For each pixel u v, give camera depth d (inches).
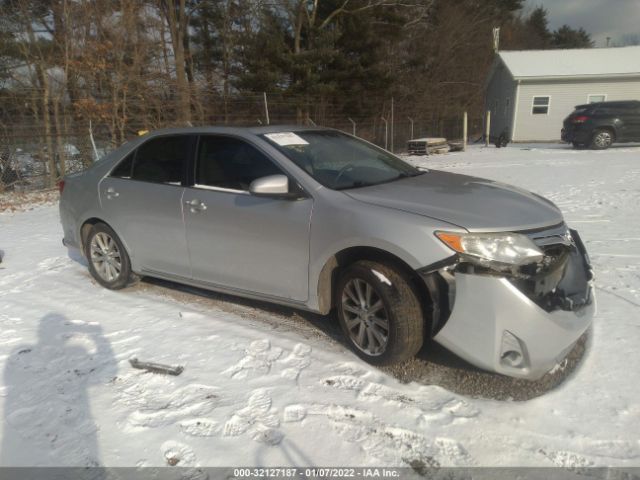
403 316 108.0
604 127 703.1
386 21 982.4
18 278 197.3
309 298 126.7
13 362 126.1
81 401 108.0
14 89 551.8
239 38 922.7
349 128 893.2
